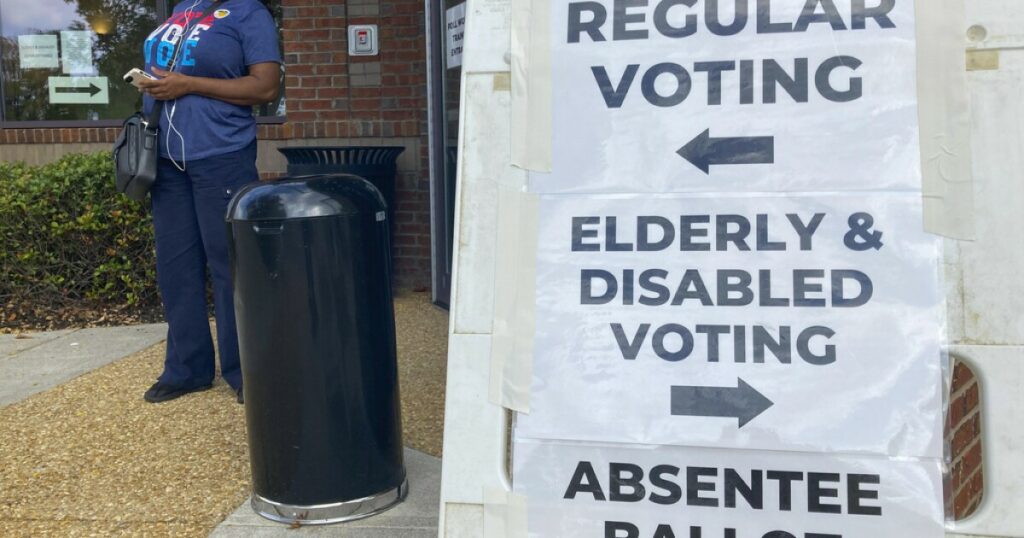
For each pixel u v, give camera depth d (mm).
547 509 2041
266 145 7391
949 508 1916
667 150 2031
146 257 6816
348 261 3234
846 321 1944
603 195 2053
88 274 6820
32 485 3775
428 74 6605
